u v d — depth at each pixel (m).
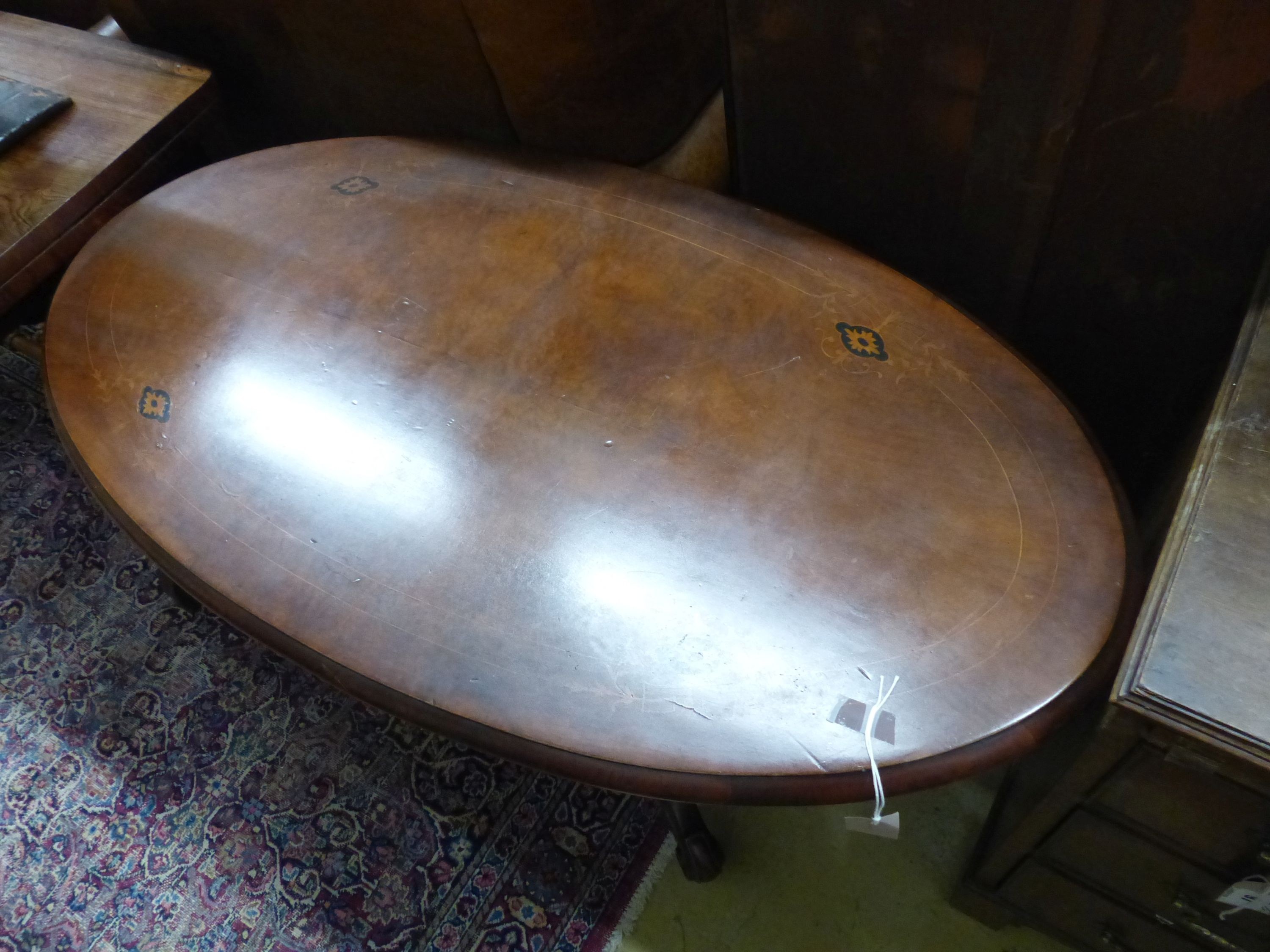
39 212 1.19
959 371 0.84
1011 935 1.06
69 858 1.21
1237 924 0.76
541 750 0.69
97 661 1.38
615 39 1.11
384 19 1.20
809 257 0.96
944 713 0.66
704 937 1.08
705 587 0.74
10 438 1.64
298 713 1.31
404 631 0.76
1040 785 0.81
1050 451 0.78
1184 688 0.58
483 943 1.10
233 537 0.84
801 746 0.66
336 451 0.88
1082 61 0.78
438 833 1.19
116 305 1.04
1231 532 0.63
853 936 1.07
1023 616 0.69
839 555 0.74
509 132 1.30
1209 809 0.65
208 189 1.16
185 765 1.28
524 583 0.77
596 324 0.94
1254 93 0.73
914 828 1.13
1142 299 0.96
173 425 0.93
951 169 0.95
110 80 1.37
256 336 0.99
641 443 0.84
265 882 1.17
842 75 0.93
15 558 1.50
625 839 1.15
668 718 0.68
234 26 1.40
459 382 0.91
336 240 1.07
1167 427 1.07
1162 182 0.84
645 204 1.04
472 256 1.02
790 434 0.82
